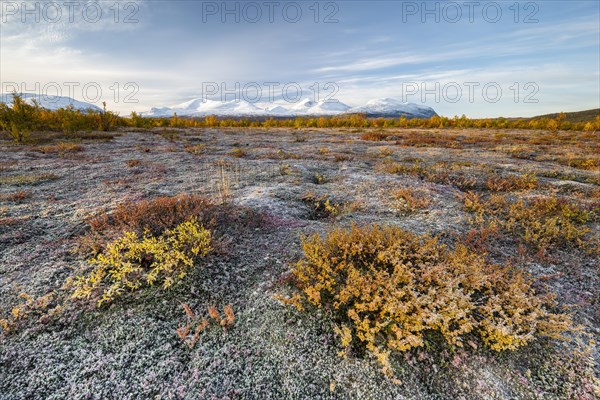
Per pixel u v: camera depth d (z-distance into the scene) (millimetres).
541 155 17188
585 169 13320
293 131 43688
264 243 5543
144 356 3252
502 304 3732
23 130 20469
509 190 9562
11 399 2773
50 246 5195
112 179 9938
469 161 14711
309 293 3707
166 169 11758
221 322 3594
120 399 2836
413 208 7555
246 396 2908
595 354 3314
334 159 15133
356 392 2955
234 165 12883
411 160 14906
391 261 4281
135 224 5477
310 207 7883
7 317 3602
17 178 9438
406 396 2914
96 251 4922
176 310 3879
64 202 7359
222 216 6465
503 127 60094
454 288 3723
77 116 29656
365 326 3225
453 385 3008
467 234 6031
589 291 4352
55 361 3143
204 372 3109
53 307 3826
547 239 5641
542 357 3260
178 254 4430
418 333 3213
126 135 27781
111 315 3744
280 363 3221
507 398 2887
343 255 4453
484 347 3338
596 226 6559
